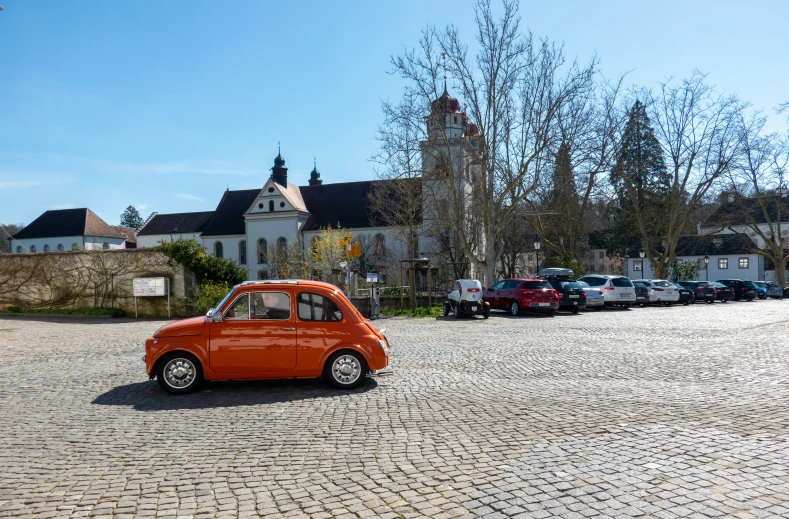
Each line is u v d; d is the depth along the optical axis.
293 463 5.20
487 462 5.10
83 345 15.03
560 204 41.41
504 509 4.07
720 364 10.61
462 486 4.54
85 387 9.23
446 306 24.73
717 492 4.30
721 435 5.82
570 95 34.62
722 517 3.87
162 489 4.61
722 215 68.38
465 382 9.20
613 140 41.78
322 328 8.81
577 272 41.00
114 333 18.25
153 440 6.09
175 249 25.23
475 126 36.72
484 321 22.06
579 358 11.72
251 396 8.38
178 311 25.36
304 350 8.75
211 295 24.22
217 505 4.26
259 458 5.38
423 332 17.70
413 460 5.20
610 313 26.48
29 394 8.73
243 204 76.38
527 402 7.60
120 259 26.31
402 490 4.48
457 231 38.09
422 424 6.53
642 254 76.69
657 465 4.93
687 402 7.44
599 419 6.58
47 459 5.47
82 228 91.25
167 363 8.59
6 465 5.31
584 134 34.97
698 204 49.50
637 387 8.55
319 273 49.56
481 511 4.05
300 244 67.06
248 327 8.72
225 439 6.07
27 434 6.41
